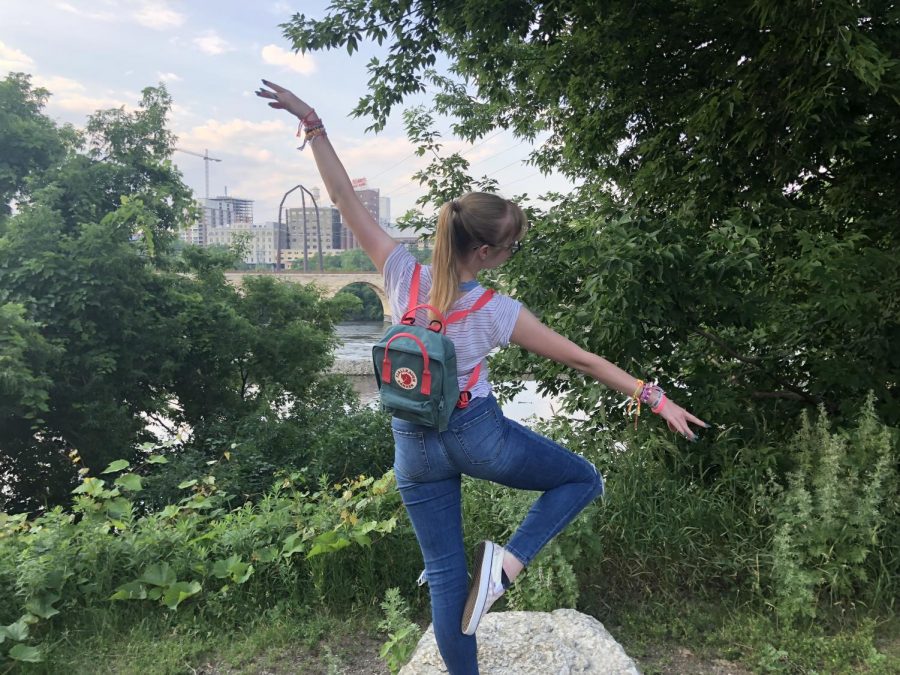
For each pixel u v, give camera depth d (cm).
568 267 421
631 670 225
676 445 370
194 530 356
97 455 1209
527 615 262
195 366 1445
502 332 164
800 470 305
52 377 1138
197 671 268
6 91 1269
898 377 395
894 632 267
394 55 663
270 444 1273
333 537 314
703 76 539
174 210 1425
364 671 263
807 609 266
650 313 350
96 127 1389
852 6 353
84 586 311
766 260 457
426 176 682
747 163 457
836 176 482
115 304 1159
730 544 313
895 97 368
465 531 333
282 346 1553
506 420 171
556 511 171
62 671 265
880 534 292
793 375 456
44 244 1133
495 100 766
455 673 181
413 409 155
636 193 584
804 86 395
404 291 177
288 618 302
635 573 310
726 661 257
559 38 645
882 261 374
